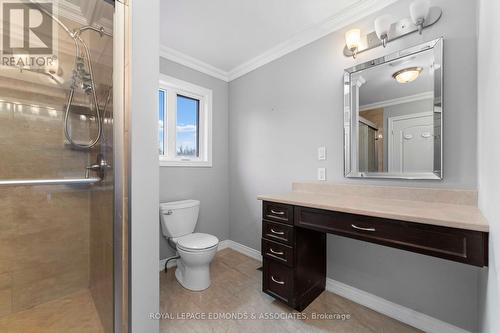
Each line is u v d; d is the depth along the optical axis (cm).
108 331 122
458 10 129
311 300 168
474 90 124
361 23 168
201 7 166
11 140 139
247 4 163
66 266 158
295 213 149
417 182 145
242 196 265
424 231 101
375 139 161
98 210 144
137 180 117
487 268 90
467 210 114
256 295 175
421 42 142
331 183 186
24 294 146
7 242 142
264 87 239
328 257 184
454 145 131
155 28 123
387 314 153
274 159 231
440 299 135
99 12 119
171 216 207
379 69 159
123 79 113
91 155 142
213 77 267
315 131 197
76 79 137
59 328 134
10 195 143
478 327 121
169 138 237
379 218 113
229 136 282
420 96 142
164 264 221
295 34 201
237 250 269
